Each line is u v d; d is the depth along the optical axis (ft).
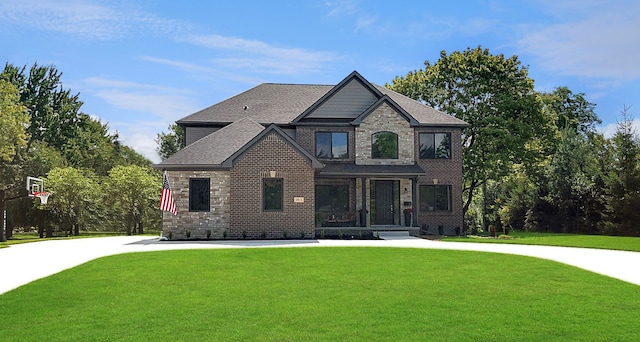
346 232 100.12
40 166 162.91
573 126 216.95
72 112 232.12
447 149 115.24
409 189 112.37
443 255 64.80
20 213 148.56
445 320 33.45
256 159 94.02
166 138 221.66
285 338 29.76
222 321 33.47
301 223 94.12
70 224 143.84
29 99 216.13
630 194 115.34
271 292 42.29
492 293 41.68
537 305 37.55
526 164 136.46
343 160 111.55
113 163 226.38
